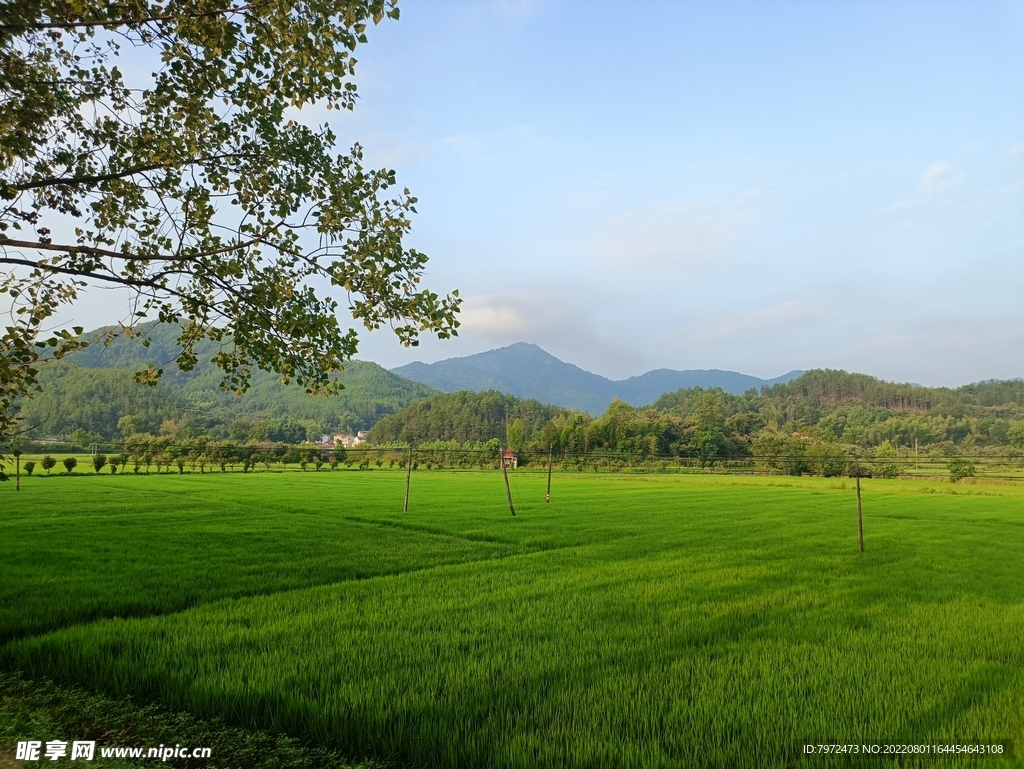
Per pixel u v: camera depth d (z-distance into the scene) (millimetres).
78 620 10383
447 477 66938
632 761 5812
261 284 9039
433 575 14977
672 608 11656
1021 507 38344
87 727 6375
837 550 20047
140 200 9398
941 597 13047
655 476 78062
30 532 20453
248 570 14859
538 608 11531
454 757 5840
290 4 7535
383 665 8148
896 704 7156
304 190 9305
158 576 13766
